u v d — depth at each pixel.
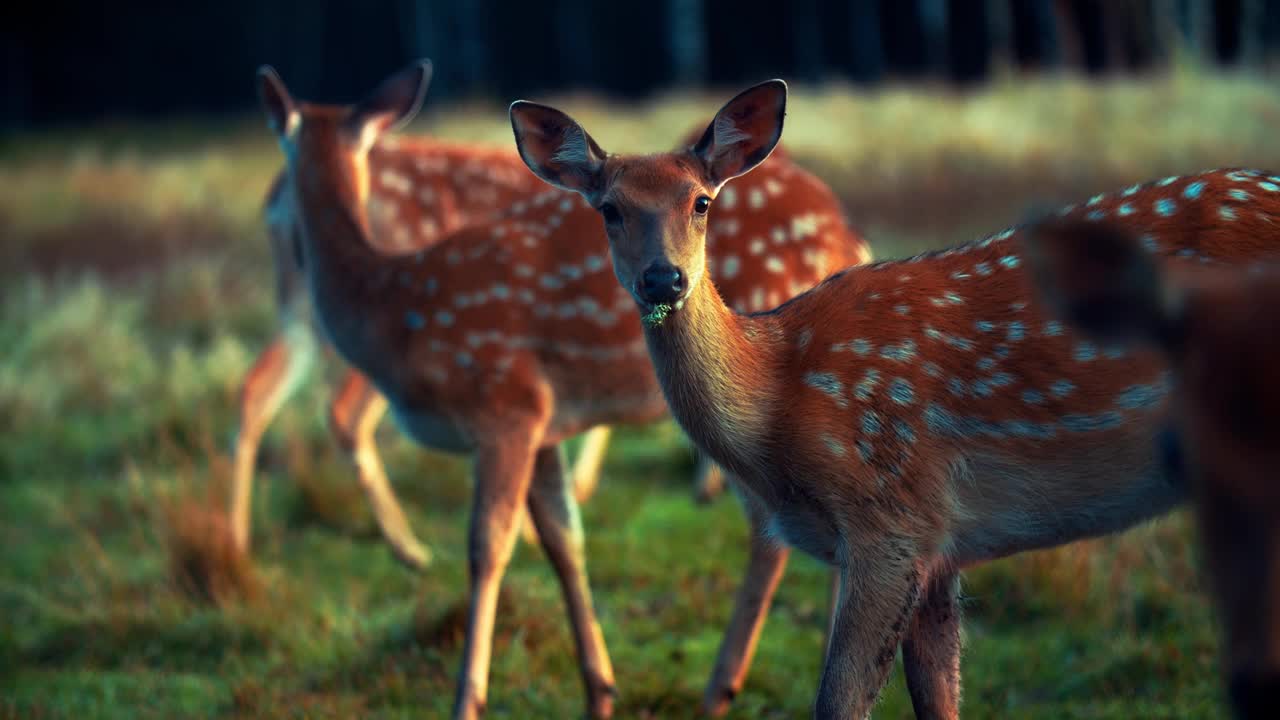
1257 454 3.11
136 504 12.89
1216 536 3.18
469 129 36.53
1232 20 49.75
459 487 13.34
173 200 31.14
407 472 13.67
